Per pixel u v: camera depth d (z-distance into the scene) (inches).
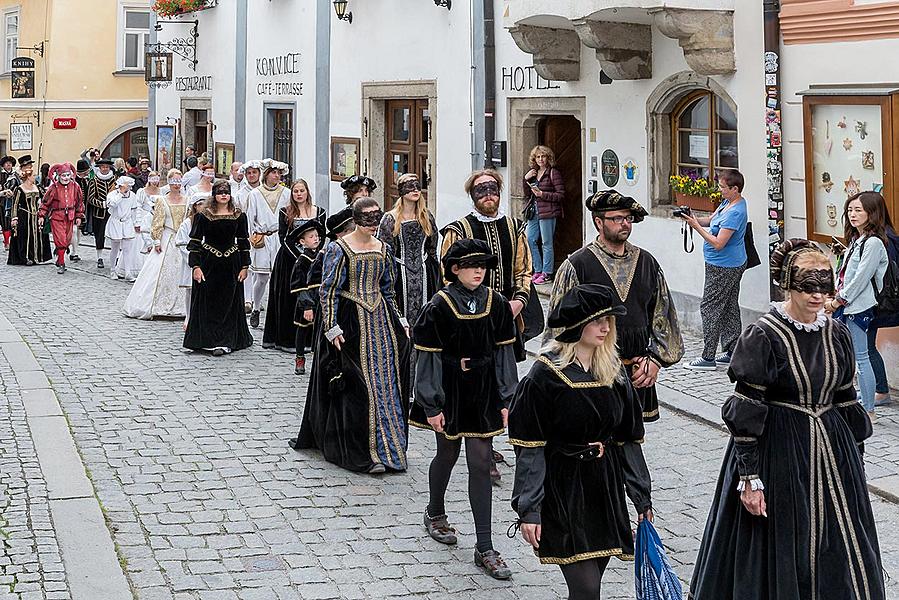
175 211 583.2
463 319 254.7
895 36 378.9
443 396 254.8
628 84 517.0
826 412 193.9
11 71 1301.7
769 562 191.0
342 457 318.0
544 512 195.5
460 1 629.9
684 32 443.8
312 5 808.3
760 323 194.9
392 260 326.0
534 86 577.9
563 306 193.2
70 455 322.7
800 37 416.2
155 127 1134.4
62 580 231.9
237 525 272.4
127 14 1328.7
